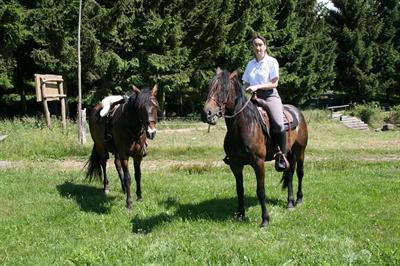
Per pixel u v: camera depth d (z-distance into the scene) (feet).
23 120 74.74
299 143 30.42
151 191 35.29
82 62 95.09
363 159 56.49
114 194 34.65
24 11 92.99
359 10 164.04
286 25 135.64
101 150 35.14
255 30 124.26
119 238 23.84
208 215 27.61
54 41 92.32
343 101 172.55
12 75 101.24
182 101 130.93
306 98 147.43
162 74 104.99
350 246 21.48
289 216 27.55
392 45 172.55
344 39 163.63
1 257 21.67
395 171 45.39
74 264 20.02
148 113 27.53
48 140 58.03
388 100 181.57
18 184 37.42
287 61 137.08
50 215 28.63
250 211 28.63
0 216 28.40
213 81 23.49
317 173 43.93
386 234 23.88
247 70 26.58
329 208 29.60
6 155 54.13
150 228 25.43
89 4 92.32
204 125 100.12
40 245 23.26
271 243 22.09
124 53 104.68
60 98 67.56
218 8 111.14
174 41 103.81
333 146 73.31
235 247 21.16
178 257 20.10
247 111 24.70
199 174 43.93
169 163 52.95
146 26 101.14
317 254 20.21
